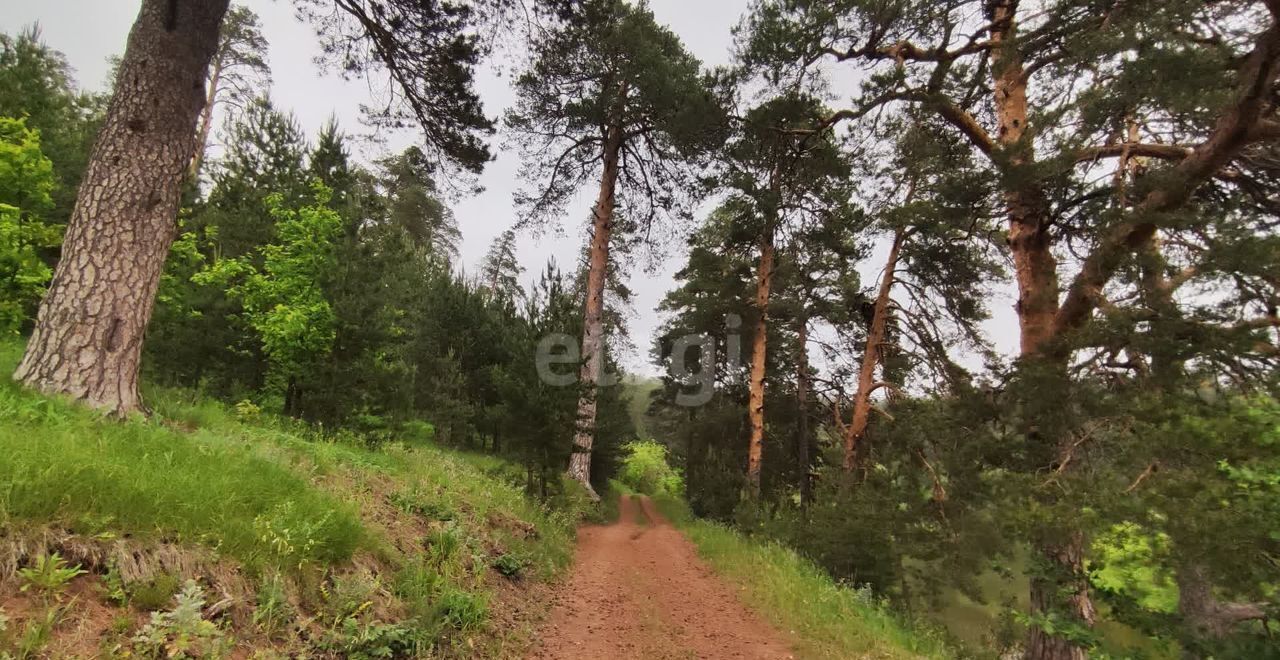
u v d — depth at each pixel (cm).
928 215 1054
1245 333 508
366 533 530
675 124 1352
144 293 580
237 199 1603
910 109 1089
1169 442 425
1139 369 627
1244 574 320
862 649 677
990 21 885
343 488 652
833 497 1512
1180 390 520
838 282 2188
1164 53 576
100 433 452
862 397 1681
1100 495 454
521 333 1419
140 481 359
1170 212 609
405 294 1404
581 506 1596
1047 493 570
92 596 294
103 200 566
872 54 948
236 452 536
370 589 461
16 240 974
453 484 1026
